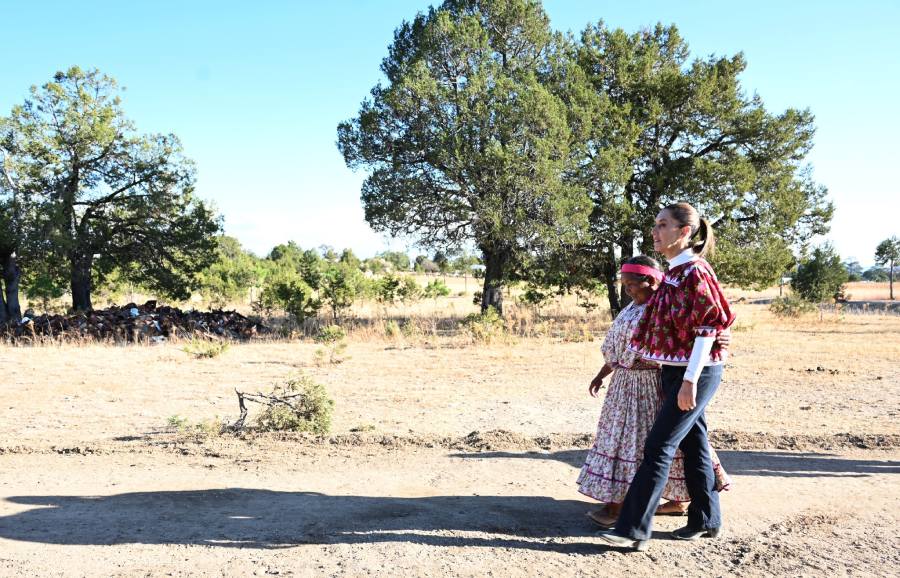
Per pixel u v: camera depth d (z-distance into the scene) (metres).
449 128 21.00
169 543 3.73
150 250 26.66
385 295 31.72
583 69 24.31
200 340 17.12
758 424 7.53
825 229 24.89
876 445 6.36
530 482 5.05
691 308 3.54
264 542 3.74
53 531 3.92
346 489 4.85
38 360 14.01
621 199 23.00
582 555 3.57
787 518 4.19
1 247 22.80
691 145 24.52
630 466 3.88
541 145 20.33
